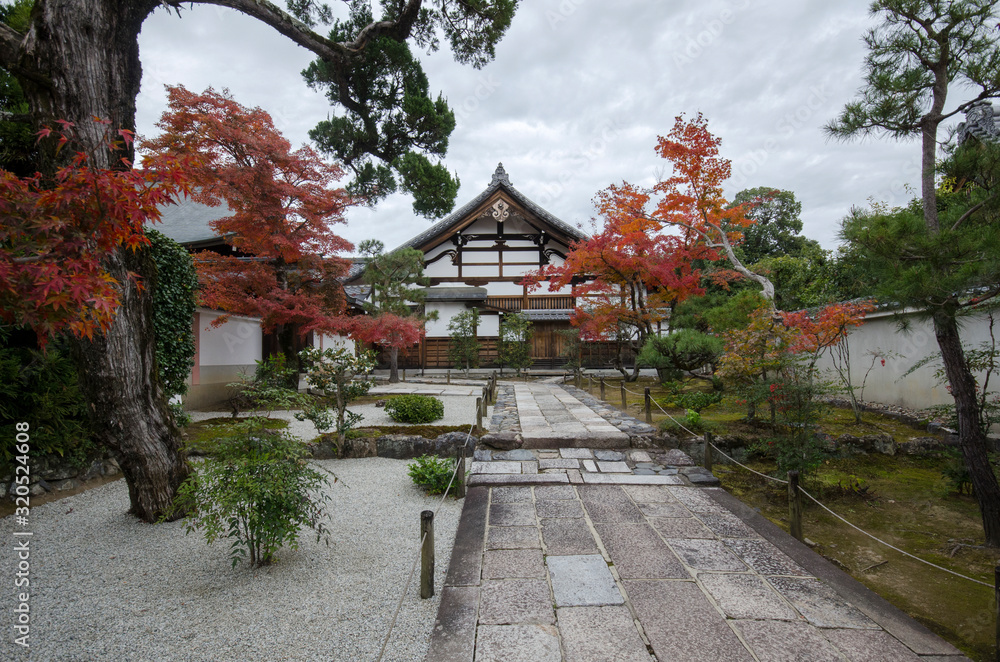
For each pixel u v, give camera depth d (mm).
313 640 2555
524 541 3807
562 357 20812
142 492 4109
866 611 2801
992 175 3689
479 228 21734
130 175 2309
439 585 3186
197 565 3418
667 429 6855
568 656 2375
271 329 10398
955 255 3371
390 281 15641
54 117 3512
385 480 5562
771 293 7738
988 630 2947
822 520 4789
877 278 3846
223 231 9562
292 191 9289
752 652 2408
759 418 7242
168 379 6938
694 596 2965
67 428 4785
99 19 3621
